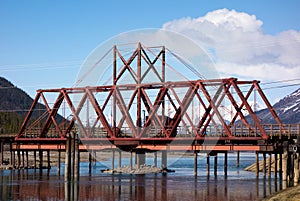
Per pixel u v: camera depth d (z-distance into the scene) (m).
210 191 53.72
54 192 53.03
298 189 47.00
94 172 80.06
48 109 76.94
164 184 60.59
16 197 49.47
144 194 51.62
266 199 46.19
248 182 62.94
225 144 67.75
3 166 85.19
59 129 74.94
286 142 59.25
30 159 111.94
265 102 65.06
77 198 49.09
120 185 59.53
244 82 66.19
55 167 94.94
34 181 64.00
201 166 104.25
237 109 65.69
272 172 83.12
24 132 80.88
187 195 50.81
